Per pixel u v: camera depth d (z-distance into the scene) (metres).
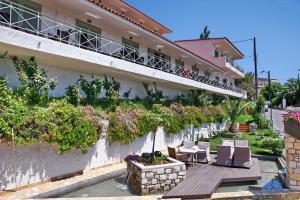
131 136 13.90
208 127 25.31
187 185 9.93
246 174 11.57
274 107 61.25
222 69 36.78
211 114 26.28
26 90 11.16
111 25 17.89
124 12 24.42
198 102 27.16
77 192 9.61
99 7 14.83
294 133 9.86
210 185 9.93
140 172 9.49
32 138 9.16
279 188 10.14
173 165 10.11
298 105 51.66
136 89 20.78
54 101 11.99
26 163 9.35
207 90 30.00
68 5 14.45
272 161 15.14
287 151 10.02
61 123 10.24
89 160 11.85
